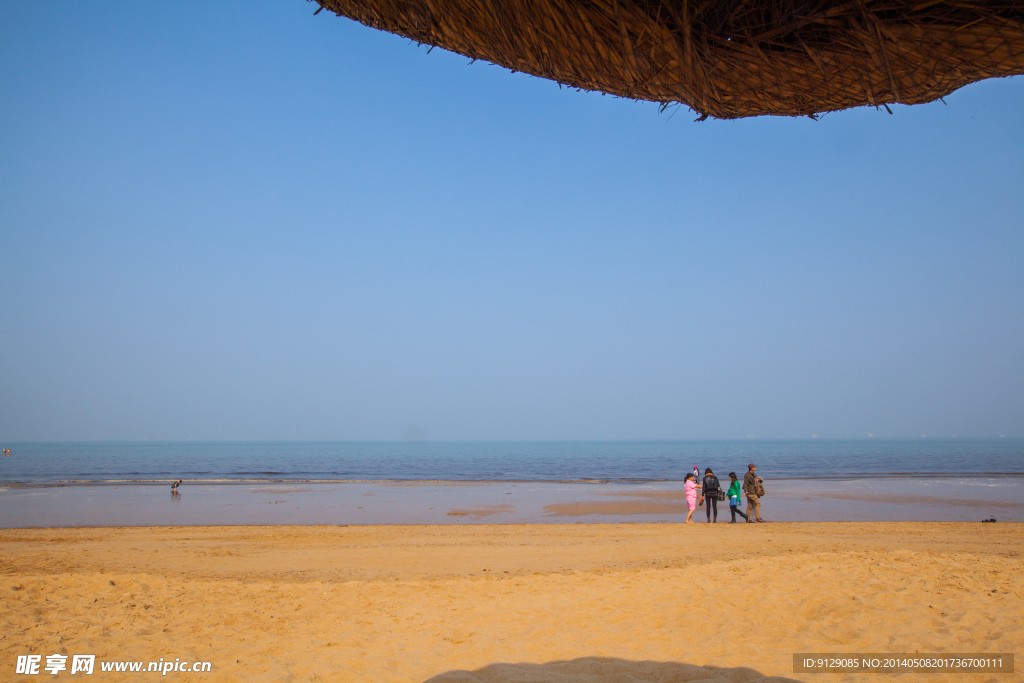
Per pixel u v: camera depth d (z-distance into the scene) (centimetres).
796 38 192
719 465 5553
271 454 9462
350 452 11006
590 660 444
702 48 191
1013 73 184
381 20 201
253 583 770
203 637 525
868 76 195
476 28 194
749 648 463
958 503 2052
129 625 555
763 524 1402
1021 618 498
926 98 198
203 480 3419
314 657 466
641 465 5716
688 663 432
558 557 1004
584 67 199
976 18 175
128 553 1073
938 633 471
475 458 7719
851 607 549
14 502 2139
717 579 689
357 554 1052
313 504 2088
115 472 4297
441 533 1302
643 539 1182
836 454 8600
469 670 430
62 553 1070
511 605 619
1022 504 2019
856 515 1755
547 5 185
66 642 495
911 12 179
